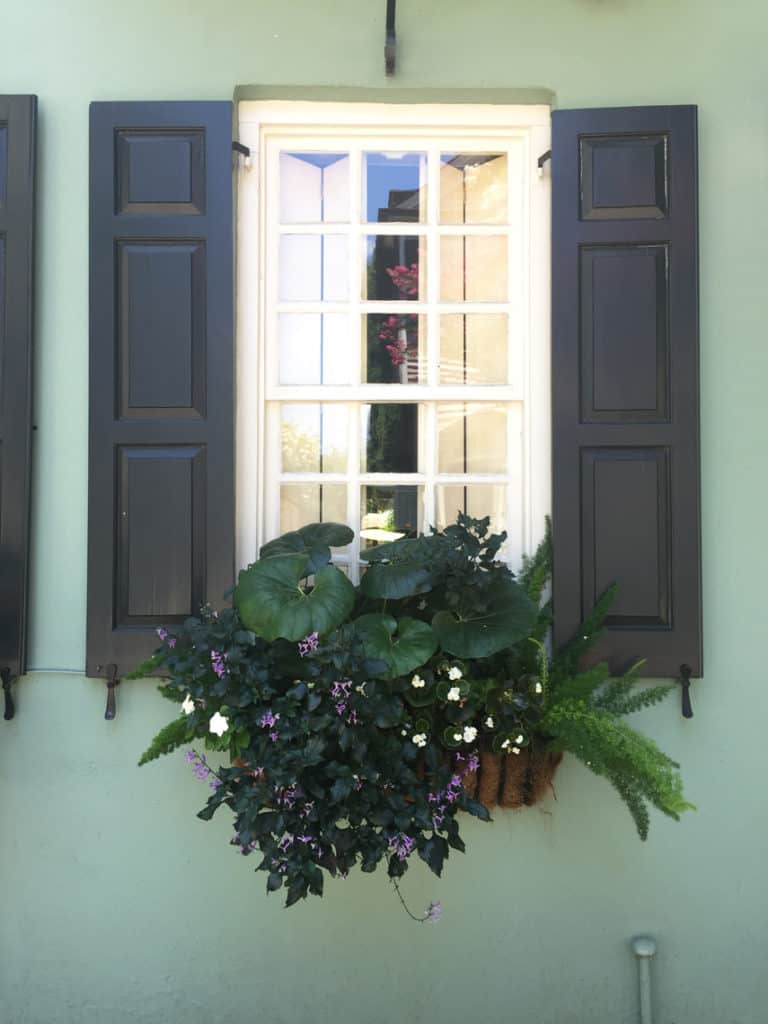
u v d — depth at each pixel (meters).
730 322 2.65
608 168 2.60
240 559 2.70
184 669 2.21
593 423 2.58
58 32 2.68
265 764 2.10
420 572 2.29
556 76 2.68
